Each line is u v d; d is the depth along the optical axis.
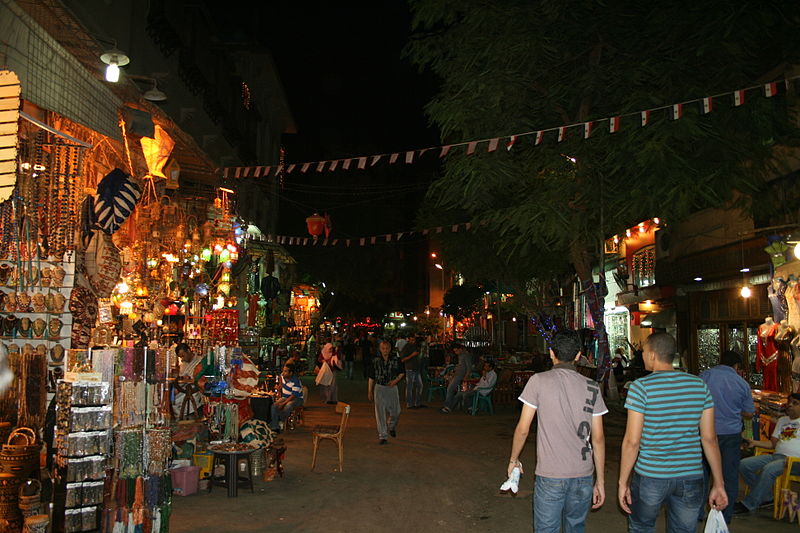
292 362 13.33
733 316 15.05
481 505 7.83
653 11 9.41
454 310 48.25
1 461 5.45
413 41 11.14
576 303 30.23
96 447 5.99
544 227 10.22
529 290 28.88
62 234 7.36
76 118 7.62
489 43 10.25
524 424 4.80
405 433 13.47
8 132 5.61
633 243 22.28
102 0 10.63
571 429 4.64
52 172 7.32
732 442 6.64
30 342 7.32
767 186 11.20
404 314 81.31
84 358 6.16
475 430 14.09
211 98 16.78
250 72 23.80
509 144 9.47
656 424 4.53
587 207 11.03
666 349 4.78
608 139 9.70
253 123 24.62
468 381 18.41
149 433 6.30
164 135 10.51
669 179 8.79
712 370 6.83
